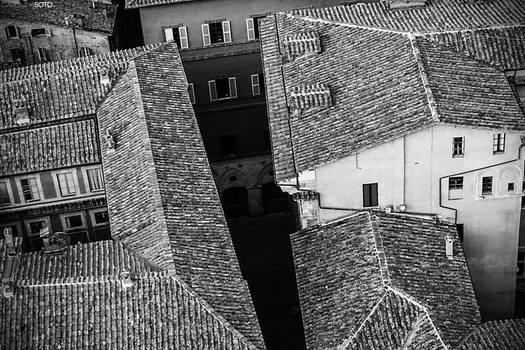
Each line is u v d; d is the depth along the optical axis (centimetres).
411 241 5712
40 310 5194
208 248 5581
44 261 5572
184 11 7838
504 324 5219
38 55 7994
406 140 5638
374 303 5188
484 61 6162
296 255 5878
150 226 5719
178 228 5659
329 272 5606
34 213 6788
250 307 5259
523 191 6112
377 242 5609
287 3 7925
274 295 7162
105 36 7975
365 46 6378
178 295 5194
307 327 5316
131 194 6056
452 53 6162
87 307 5194
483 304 6384
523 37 6253
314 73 6450
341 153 5709
